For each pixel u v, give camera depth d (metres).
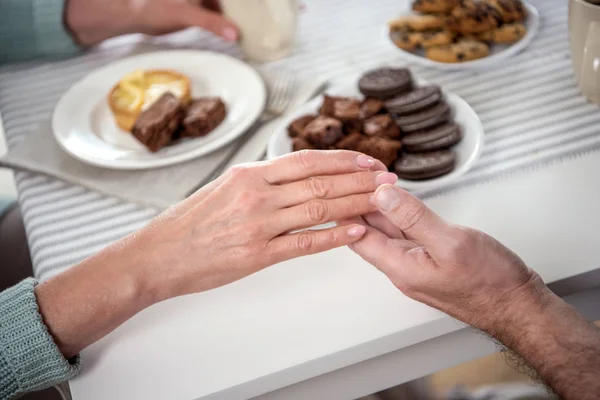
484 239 0.55
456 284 0.55
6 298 0.59
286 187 0.59
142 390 0.55
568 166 0.67
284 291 0.60
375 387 0.59
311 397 0.59
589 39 0.69
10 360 0.57
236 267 0.58
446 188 0.67
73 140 0.75
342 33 0.90
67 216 0.69
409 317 0.57
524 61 0.81
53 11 0.89
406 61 0.83
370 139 0.68
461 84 0.79
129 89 0.78
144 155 0.73
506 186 0.66
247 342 0.57
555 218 0.63
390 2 0.95
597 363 0.54
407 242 0.59
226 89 0.81
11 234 0.99
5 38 0.90
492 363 0.85
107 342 0.59
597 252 0.60
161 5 0.89
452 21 0.83
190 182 0.70
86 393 0.56
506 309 0.56
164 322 0.59
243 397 0.56
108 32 0.92
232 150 0.73
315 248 0.57
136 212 0.69
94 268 0.59
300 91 0.79
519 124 0.72
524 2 0.88
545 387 0.57
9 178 1.41
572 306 0.60
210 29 0.87
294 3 0.85
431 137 0.69
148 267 0.58
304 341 0.57
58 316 0.57
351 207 0.58
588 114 0.72
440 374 0.85
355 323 0.57
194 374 0.56
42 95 0.85
